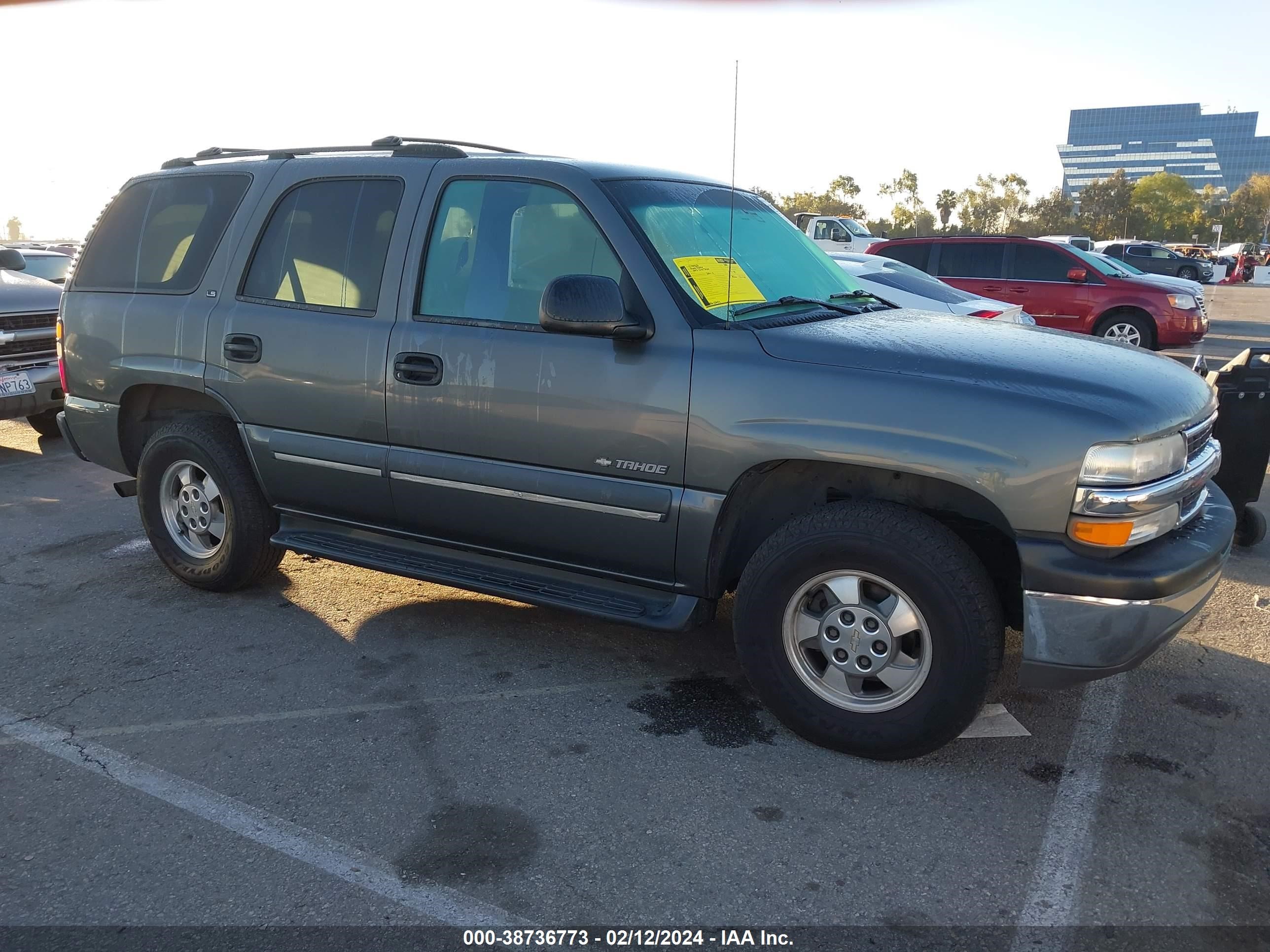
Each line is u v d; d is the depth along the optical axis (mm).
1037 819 2930
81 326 4719
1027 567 2898
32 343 7379
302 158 4234
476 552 3891
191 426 4488
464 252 3719
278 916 2506
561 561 3664
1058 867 2701
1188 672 3916
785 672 3295
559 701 3672
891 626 3111
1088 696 3713
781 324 3383
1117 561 2875
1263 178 117000
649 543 3406
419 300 3775
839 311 3703
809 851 2770
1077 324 13461
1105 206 96312
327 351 3926
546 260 3553
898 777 3156
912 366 3070
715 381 3209
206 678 3857
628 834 2844
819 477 3416
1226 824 2906
